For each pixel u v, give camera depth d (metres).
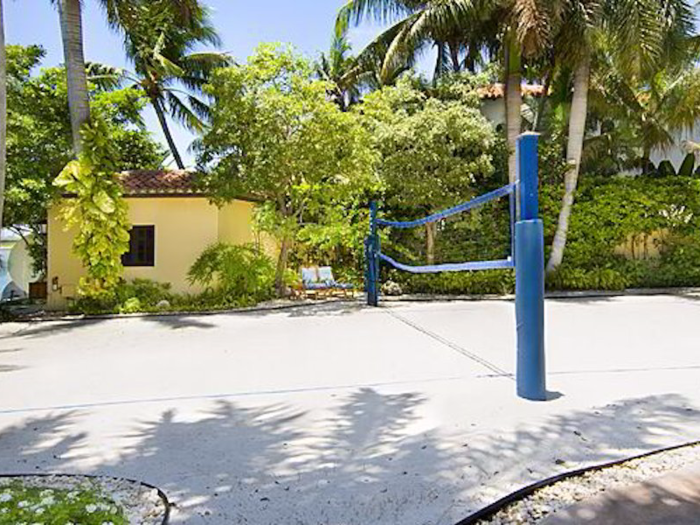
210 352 8.07
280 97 12.72
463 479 3.35
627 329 9.52
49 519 2.80
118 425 4.60
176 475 3.50
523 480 3.32
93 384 6.11
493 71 16.95
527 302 5.11
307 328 10.44
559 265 16.08
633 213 16.47
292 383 6.04
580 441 3.95
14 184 11.87
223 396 5.52
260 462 3.71
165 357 7.72
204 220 14.44
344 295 16.22
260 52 13.09
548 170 15.95
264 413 4.91
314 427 4.48
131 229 14.21
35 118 13.02
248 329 10.41
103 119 13.73
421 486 3.27
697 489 3.14
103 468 3.64
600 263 16.75
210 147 13.48
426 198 15.02
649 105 18.27
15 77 13.00
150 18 14.78
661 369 6.32
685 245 16.86
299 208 14.87
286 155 12.98
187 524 2.83
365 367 6.84
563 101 17.83
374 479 3.38
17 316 12.52
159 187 14.05
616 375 6.04
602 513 2.88
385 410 4.93
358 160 13.39
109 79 20.20
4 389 5.92
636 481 3.28
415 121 14.86
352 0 18.72
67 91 12.99
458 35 17.41
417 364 6.97
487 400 5.14
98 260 12.45
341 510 2.97
